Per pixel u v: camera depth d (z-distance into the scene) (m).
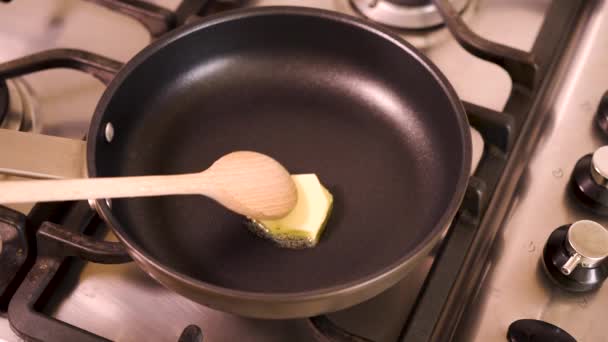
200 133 0.50
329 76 0.51
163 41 0.46
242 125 0.50
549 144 0.50
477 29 0.57
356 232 0.45
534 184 0.48
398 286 0.44
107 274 0.44
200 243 0.44
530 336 0.39
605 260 0.41
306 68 0.52
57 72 0.54
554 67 0.53
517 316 0.42
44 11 0.59
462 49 0.56
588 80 0.53
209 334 0.42
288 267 0.43
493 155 0.47
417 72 0.47
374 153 0.49
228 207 0.42
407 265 0.36
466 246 0.43
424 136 0.48
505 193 0.47
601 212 0.45
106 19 0.58
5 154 0.40
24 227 0.42
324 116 0.51
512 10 0.58
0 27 0.58
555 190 0.47
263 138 0.50
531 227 0.46
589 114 0.51
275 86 0.52
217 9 0.58
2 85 0.49
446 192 0.44
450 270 0.42
